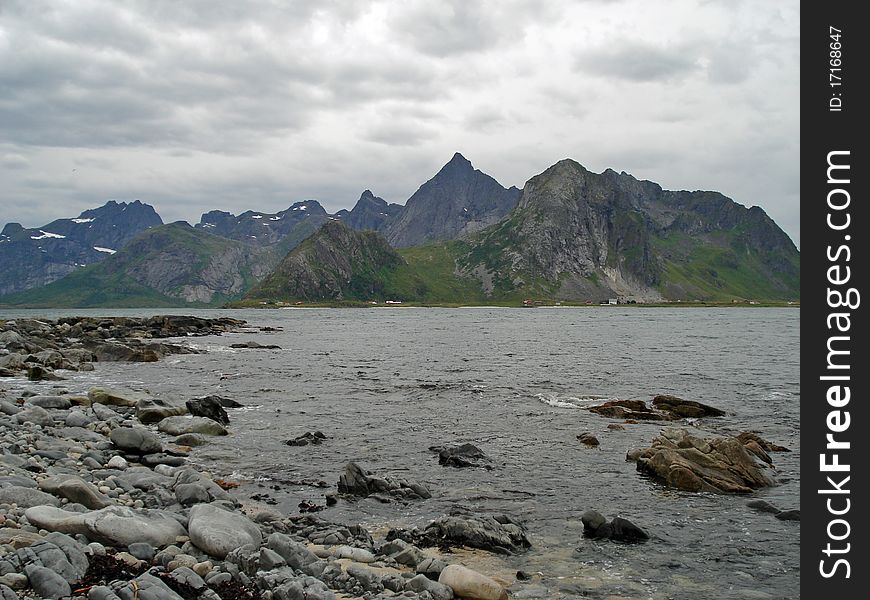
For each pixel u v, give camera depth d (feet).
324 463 78.28
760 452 82.02
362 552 47.67
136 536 42.96
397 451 84.99
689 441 78.18
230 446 86.02
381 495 65.21
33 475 57.82
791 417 112.06
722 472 72.02
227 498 60.59
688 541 54.29
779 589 45.01
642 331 417.08
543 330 427.74
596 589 44.11
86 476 61.41
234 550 42.98
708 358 222.69
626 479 73.15
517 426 101.96
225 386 143.84
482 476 73.67
